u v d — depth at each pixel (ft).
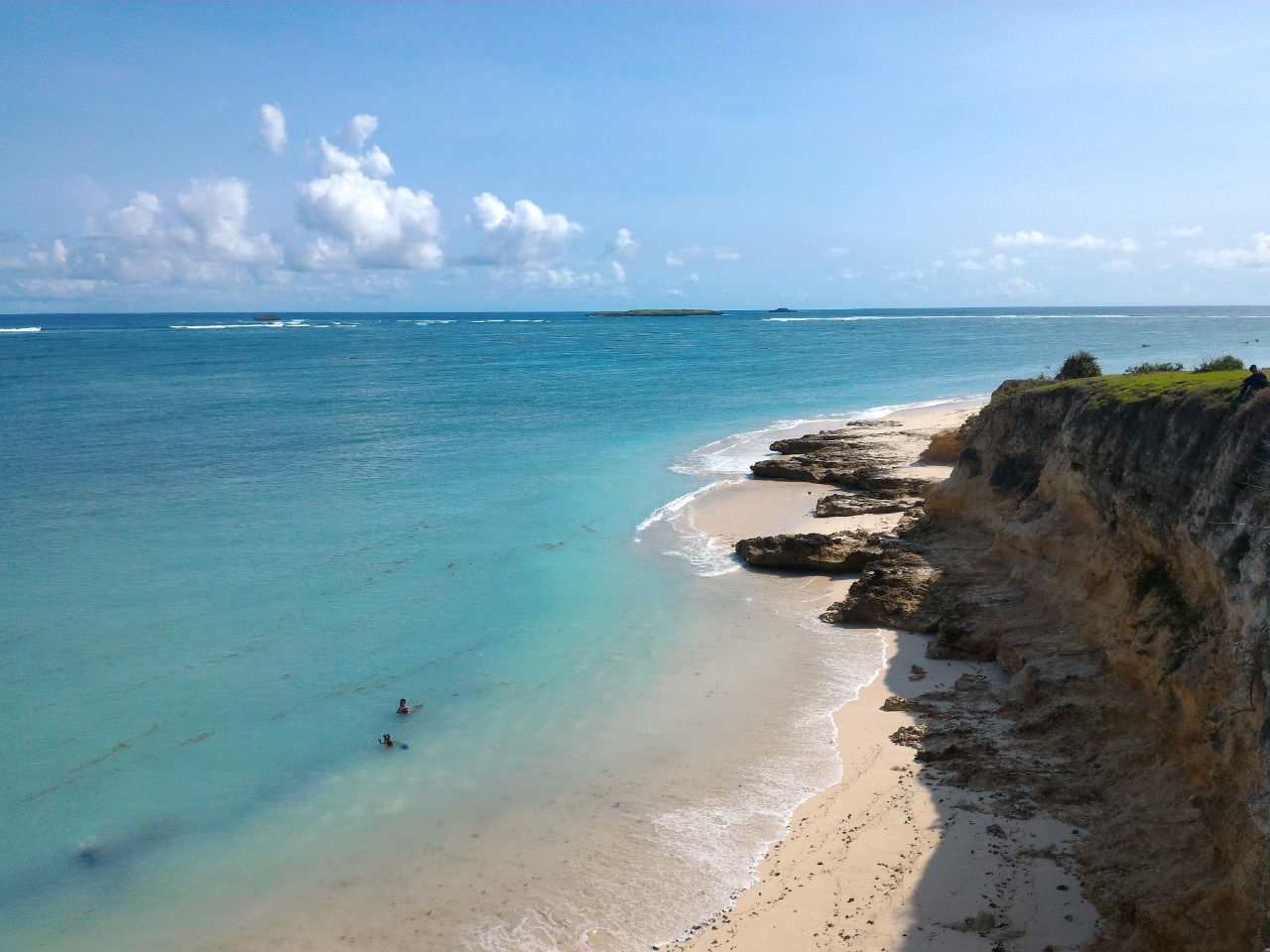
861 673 76.74
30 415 225.97
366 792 59.98
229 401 259.19
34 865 52.54
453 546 114.21
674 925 46.98
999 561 88.94
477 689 74.84
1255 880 37.01
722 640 85.05
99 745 65.67
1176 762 50.55
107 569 103.86
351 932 47.06
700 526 124.06
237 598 95.25
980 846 50.37
